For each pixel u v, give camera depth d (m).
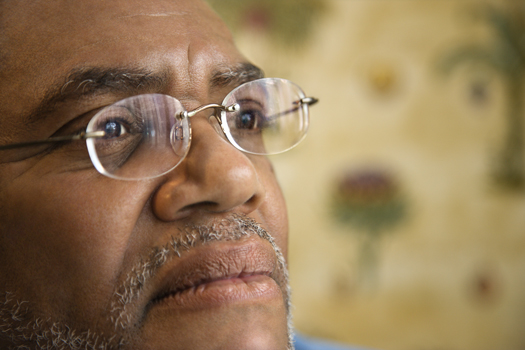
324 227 2.34
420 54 2.51
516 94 2.70
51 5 0.61
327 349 1.28
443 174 2.56
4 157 0.59
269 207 0.71
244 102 0.70
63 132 0.58
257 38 2.16
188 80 0.64
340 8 2.35
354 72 2.39
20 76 0.59
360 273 2.40
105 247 0.56
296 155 2.28
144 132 0.57
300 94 0.79
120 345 0.55
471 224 2.61
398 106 2.47
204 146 0.59
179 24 0.66
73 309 0.57
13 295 0.59
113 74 0.58
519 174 2.70
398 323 2.45
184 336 0.55
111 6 0.62
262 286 0.59
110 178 0.57
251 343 0.55
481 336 2.58
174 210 0.56
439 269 2.54
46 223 0.56
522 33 2.71
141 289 0.56
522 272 2.69
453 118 2.57
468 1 2.60
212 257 0.57
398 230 2.47
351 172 2.39
